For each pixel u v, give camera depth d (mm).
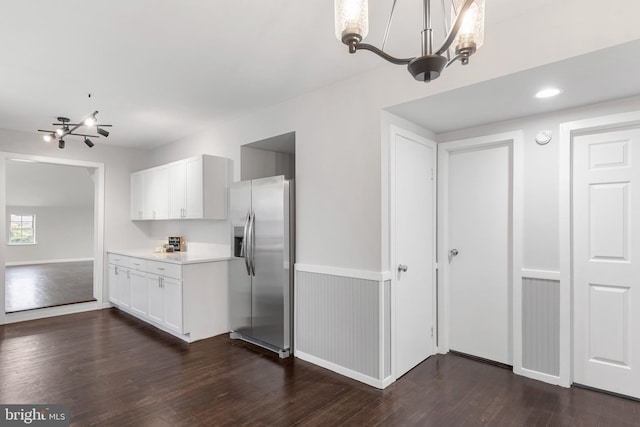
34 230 10680
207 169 4082
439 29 2150
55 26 2119
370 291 2723
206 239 4637
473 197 3254
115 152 5430
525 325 2850
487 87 2266
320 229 3119
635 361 2457
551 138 2750
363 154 2801
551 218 2744
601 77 2102
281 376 2871
